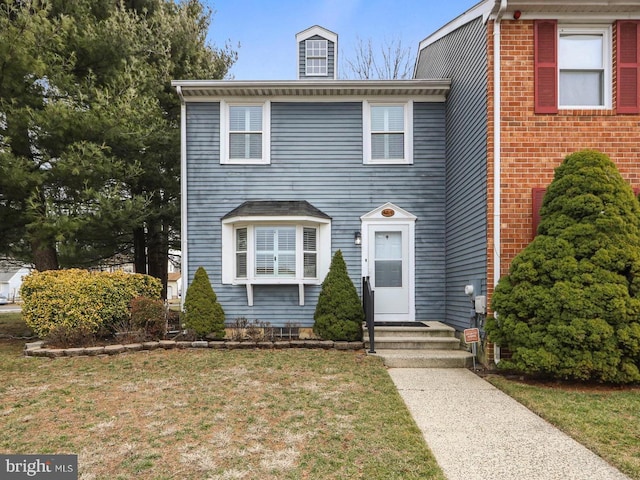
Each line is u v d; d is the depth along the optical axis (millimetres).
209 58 12938
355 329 7844
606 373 5367
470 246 7473
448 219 8820
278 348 7703
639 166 6582
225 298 8852
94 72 9602
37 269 9469
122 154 10047
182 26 12094
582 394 5227
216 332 8172
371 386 5438
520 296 5809
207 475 3131
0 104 7875
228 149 9102
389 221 9000
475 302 6812
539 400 4961
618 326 5359
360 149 9078
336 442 3723
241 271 8875
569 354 5441
